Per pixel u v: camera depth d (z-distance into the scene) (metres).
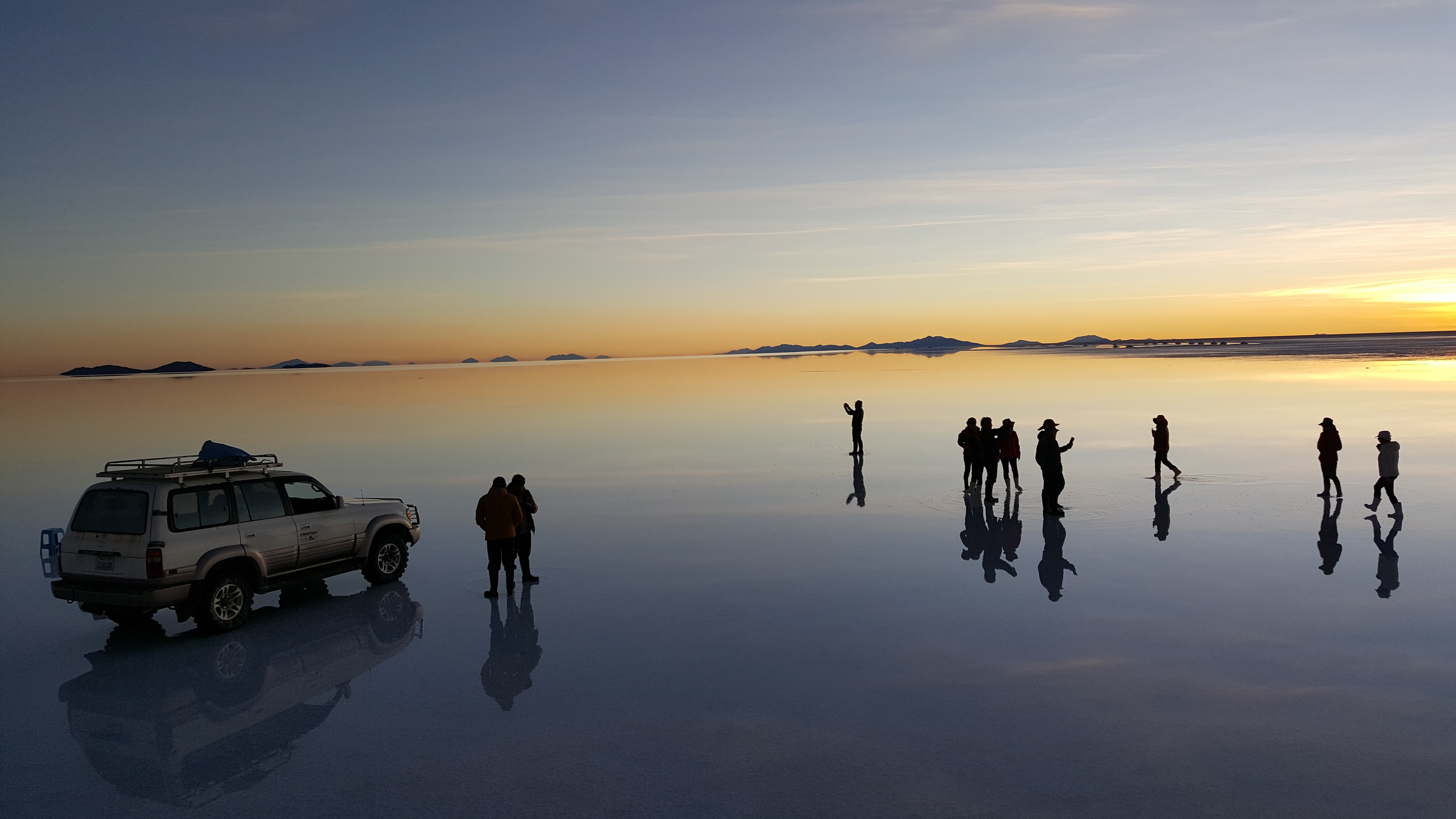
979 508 14.92
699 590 10.08
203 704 6.96
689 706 6.70
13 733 6.45
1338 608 8.91
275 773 5.73
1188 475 17.83
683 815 5.09
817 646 8.03
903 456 22.16
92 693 7.26
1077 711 6.45
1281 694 6.71
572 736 6.20
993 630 8.38
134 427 36.50
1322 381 48.19
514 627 8.87
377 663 7.86
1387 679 6.97
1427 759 5.63
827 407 39.09
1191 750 5.80
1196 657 7.55
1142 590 9.67
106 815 5.22
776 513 14.81
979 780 5.44
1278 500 14.98
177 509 8.69
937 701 6.69
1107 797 5.20
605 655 7.93
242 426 35.12
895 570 10.81
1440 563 10.63
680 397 50.00
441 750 6.03
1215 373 60.66
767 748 5.95
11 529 14.95
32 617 9.70
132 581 8.41
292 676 7.59
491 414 39.88
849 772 5.58
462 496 17.22
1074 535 12.59
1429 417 27.72
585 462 21.91
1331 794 5.21
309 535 9.90
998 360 122.25
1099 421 29.16
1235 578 10.10
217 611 8.85
